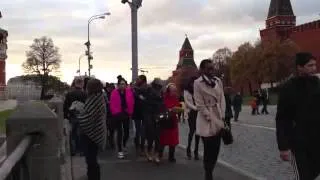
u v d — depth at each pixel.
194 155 13.53
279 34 120.12
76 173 11.14
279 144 6.04
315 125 5.88
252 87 102.56
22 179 5.24
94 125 8.74
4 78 86.12
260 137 20.08
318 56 104.94
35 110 5.73
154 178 10.59
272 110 51.47
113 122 13.62
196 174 11.02
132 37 20.61
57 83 114.81
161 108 12.67
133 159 13.42
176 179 10.45
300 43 111.12
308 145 5.86
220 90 8.95
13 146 5.53
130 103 13.54
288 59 88.88
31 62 115.25
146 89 13.52
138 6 20.61
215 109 8.88
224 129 8.90
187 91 13.38
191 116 13.50
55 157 5.80
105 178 10.63
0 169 3.63
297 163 5.89
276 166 12.02
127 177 10.74
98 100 8.73
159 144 12.71
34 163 5.76
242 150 15.60
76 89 14.42
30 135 5.59
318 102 5.92
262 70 90.00
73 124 14.12
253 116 40.31
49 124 5.72
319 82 6.02
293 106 5.97
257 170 11.49
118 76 13.59
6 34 85.00
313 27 106.81
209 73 9.00
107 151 15.17
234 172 11.14
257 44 97.25
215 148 8.98
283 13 120.56
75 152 14.16
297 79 6.03
